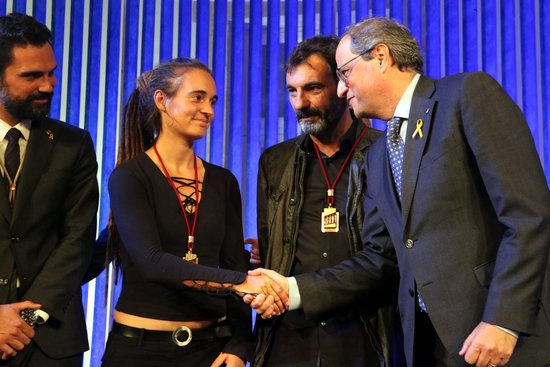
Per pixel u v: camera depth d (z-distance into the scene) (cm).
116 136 313
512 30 325
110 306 302
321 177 208
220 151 318
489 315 135
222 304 192
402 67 165
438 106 156
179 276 175
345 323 193
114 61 318
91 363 297
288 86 208
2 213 182
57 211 192
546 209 136
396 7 326
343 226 201
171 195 190
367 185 186
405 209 157
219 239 197
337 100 204
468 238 148
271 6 329
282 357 196
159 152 198
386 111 170
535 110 320
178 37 328
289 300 185
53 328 182
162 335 180
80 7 318
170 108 195
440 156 152
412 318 160
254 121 322
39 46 182
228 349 187
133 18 324
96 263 222
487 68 324
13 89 180
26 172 186
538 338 142
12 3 309
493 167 141
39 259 187
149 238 180
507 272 135
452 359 149
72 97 312
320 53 204
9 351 169
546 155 320
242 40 327
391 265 185
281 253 201
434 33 324
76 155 197
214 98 200
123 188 187
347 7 326
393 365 182
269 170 215
